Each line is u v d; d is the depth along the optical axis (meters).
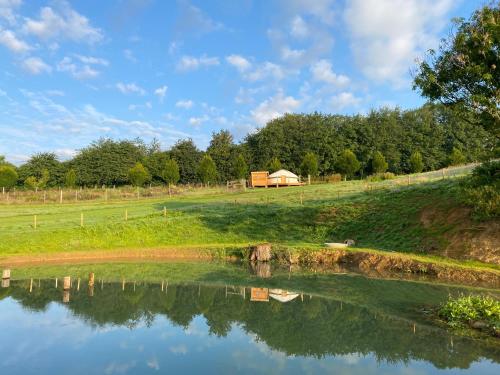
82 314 13.39
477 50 17.30
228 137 89.44
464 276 18.33
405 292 16.03
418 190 30.05
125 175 75.38
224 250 26.47
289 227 30.27
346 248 24.28
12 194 52.03
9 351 9.81
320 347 10.00
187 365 8.84
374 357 9.23
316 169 62.66
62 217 35.72
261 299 15.41
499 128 18.05
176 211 36.41
